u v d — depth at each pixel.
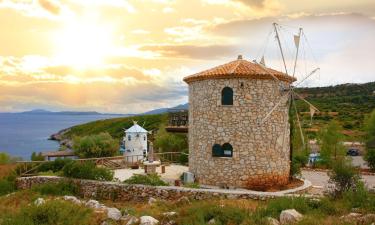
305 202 17.27
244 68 27.47
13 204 22.73
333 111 113.75
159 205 20.22
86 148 52.19
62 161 35.56
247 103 26.80
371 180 31.22
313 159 46.38
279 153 27.80
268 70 28.44
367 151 41.75
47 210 16.09
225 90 27.20
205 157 27.78
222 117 27.12
